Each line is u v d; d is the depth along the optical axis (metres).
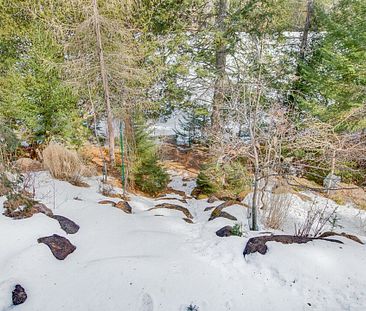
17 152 8.80
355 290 3.47
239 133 7.24
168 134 12.99
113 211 5.39
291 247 4.04
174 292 3.45
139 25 10.12
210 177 8.16
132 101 9.39
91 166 8.86
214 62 10.26
